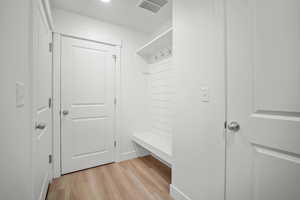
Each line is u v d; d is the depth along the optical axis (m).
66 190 1.63
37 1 1.16
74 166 2.05
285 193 0.76
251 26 0.88
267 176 0.83
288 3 0.74
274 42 0.79
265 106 0.83
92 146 2.20
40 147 1.32
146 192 1.60
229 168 1.01
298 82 0.71
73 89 2.05
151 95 2.71
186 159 1.36
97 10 1.99
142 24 2.40
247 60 0.91
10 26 0.75
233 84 0.98
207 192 1.15
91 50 2.18
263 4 0.83
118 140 2.41
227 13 1.01
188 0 1.32
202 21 1.19
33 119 1.03
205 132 1.17
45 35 1.54
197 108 1.24
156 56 2.58
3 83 0.69
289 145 0.75
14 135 0.79
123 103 2.48
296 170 0.73
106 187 1.69
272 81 0.80
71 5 1.87
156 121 2.59
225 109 1.03
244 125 0.93
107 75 2.32
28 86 0.97
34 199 1.10
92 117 2.20
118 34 2.40
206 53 1.16
